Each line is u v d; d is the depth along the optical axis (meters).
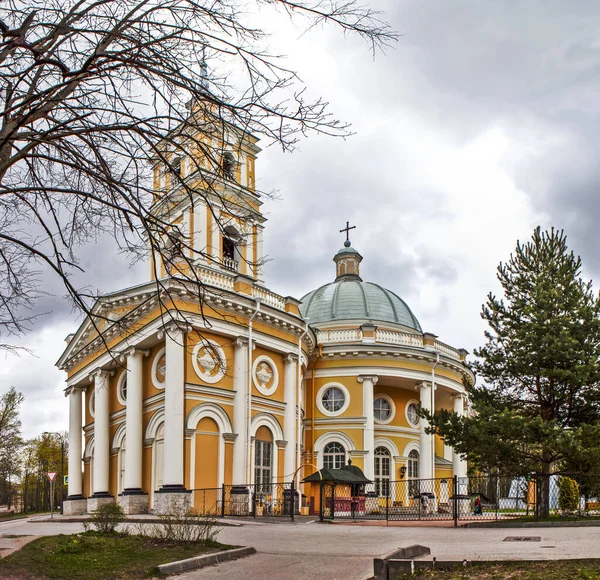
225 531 17.03
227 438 25.12
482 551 11.25
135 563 10.55
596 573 8.20
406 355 34.41
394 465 35.03
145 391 26.52
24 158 8.44
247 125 8.28
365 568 10.18
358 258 45.59
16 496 70.44
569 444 18.80
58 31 7.69
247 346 26.36
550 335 20.83
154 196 8.82
